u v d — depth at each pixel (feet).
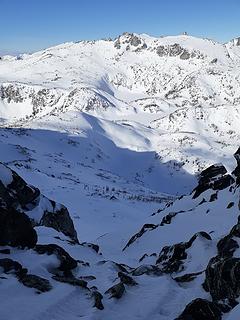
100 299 57.16
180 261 82.28
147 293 62.34
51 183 375.86
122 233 174.50
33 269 65.51
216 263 60.90
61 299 55.47
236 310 45.75
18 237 72.54
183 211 153.17
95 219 271.28
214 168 174.81
